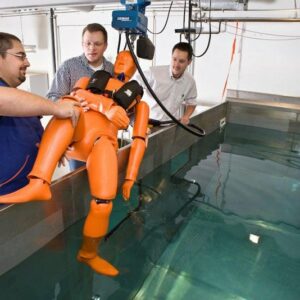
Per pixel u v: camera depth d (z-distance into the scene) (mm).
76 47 4816
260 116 3223
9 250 1061
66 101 1060
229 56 3910
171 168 2178
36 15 5004
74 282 1139
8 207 1015
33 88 4992
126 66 1324
